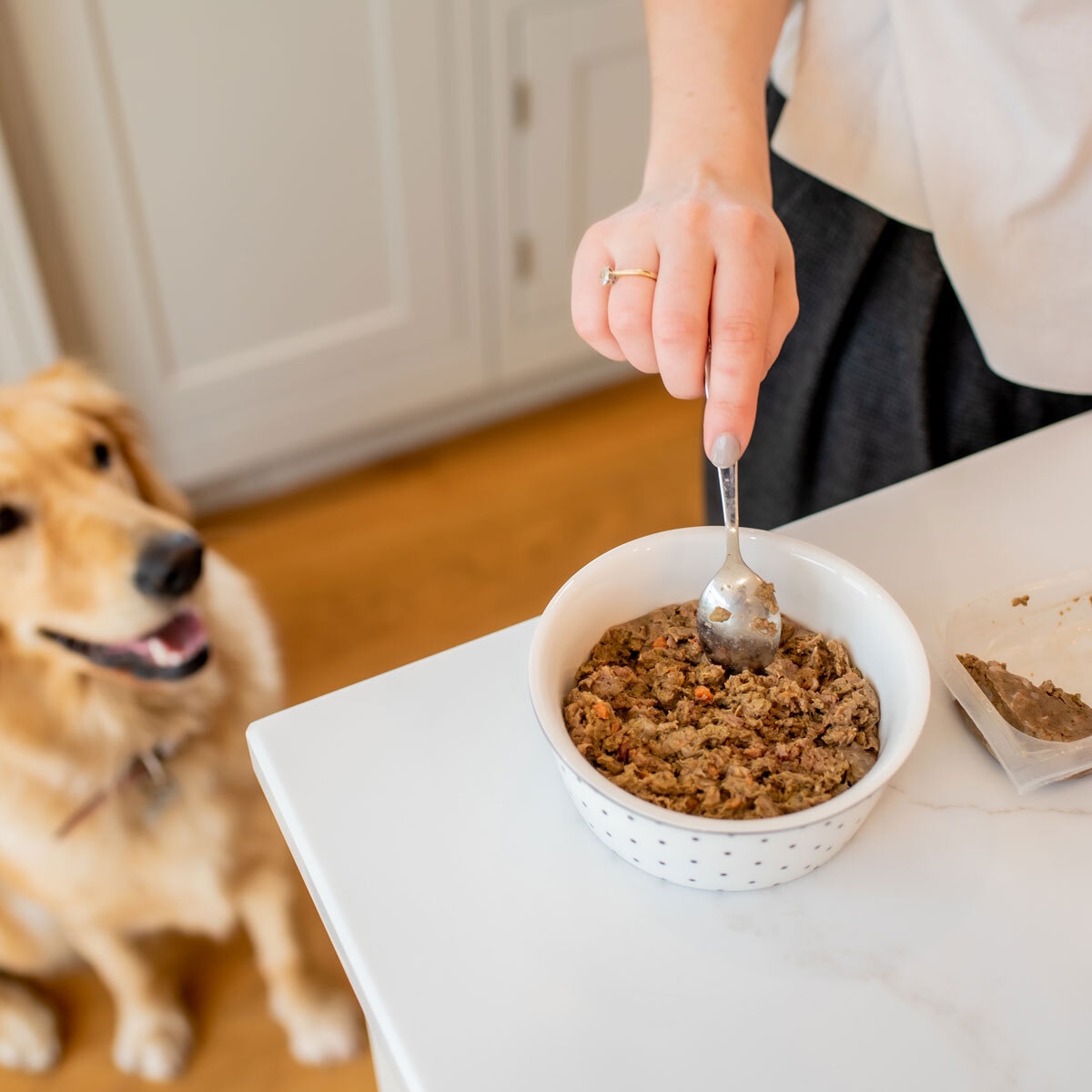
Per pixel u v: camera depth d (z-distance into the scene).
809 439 1.00
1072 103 0.72
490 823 0.57
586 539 1.93
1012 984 0.50
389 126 1.69
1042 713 0.59
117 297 1.65
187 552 1.08
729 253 0.60
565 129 1.84
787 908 0.53
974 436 0.91
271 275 1.75
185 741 1.18
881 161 0.82
